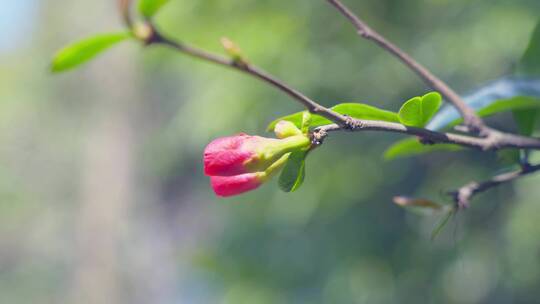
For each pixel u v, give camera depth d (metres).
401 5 1.30
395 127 0.51
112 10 3.38
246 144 0.51
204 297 1.85
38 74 3.48
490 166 1.28
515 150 0.54
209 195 2.25
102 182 3.26
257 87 1.36
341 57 1.33
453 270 1.26
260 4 1.39
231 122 1.40
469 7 1.24
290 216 1.39
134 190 3.30
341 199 1.38
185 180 3.26
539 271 1.19
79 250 3.26
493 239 1.27
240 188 0.51
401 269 1.35
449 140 0.51
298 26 1.35
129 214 3.27
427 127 0.55
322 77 1.33
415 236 1.34
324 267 1.42
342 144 1.36
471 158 1.31
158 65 1.58
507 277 1.24
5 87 3.52
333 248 1.41
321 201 1.37
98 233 3.22
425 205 0.56
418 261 1.33
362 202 1.39
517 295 1.25
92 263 3.19
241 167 0.50
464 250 1.26
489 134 0.52
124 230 3.25
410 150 0.57
